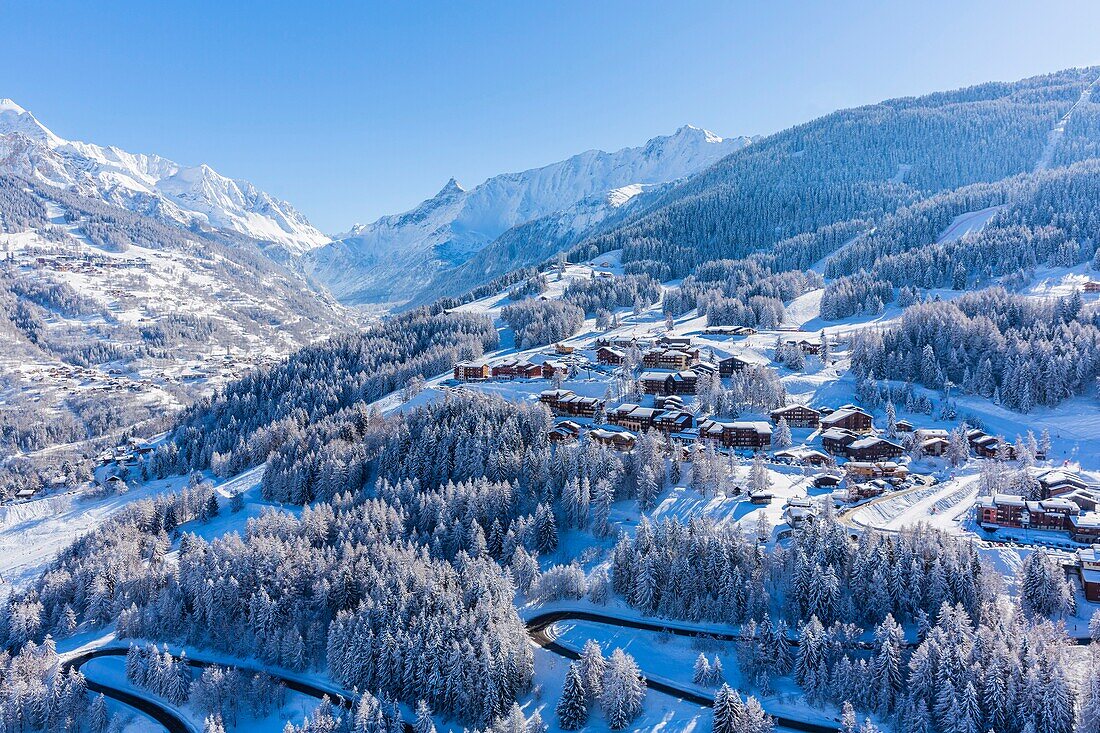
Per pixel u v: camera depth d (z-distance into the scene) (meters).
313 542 144.88
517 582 124.62
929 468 164.38
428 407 193.38
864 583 106.81
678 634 110.88
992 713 85.00
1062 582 102.62
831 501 135.38
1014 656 87.75
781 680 99.00
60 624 135.50
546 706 99.50
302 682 112.56
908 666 92.19
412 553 129.38
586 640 111.06
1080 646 95.69
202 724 105.50
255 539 137.00
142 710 109.88
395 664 105.75
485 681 98.56
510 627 104.75
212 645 123.94
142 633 131.25
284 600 123.69
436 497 149.38
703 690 98.62
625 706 94.19
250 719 105.31
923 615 99.88
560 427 186.38
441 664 102.94
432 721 95.88
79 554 161.25
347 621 114.00
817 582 105.62
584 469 150.88
